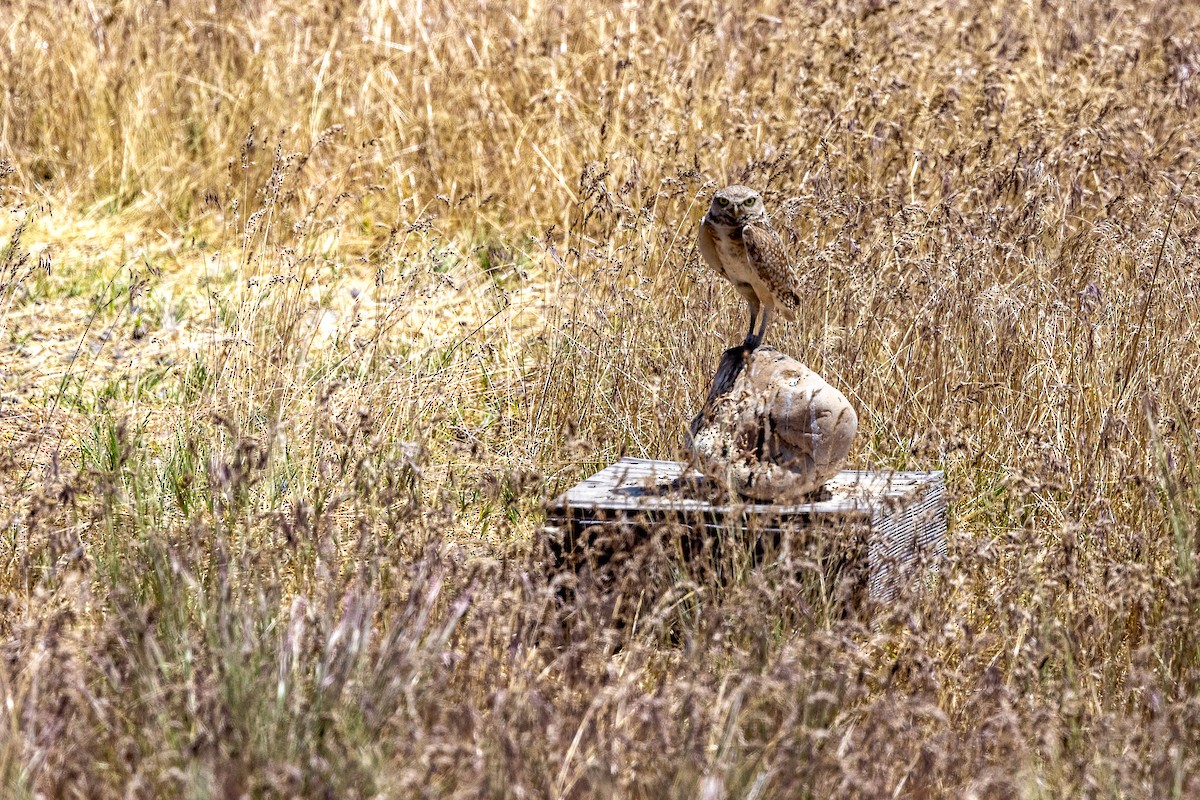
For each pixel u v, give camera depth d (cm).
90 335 2314
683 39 2789
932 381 1755
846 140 2308
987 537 1518
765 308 1419
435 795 914
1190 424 1556
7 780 922
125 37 3089
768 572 1230
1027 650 1173
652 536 1277
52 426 1897
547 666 1160
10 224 2795
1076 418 1681
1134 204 2022
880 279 1856
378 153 2769
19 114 2992
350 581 1287
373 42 2992
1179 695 1156
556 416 1834
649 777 964
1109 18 3066
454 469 1675
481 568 1244
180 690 1012
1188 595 1227
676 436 1709
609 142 2575
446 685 1075
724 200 1339
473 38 3009
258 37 2997
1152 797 982
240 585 1200
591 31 2967
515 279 2480
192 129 2998
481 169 2720
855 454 1664
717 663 1134
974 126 2352
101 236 2773
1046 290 1852
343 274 2511
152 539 1252
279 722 995
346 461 1505
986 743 1068
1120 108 2325
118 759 987
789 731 1005
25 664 1073
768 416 1341
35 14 3112
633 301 1916
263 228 2691
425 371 1944
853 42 2556
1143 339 1750
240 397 1748
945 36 2808
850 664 1125
